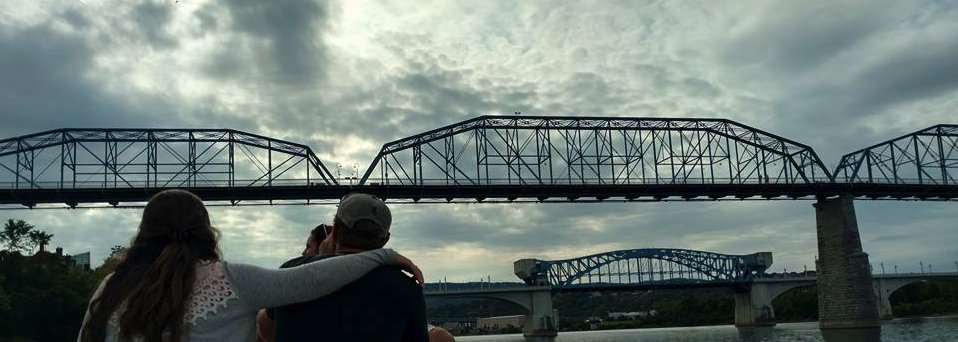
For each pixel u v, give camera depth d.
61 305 100.81
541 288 196.38
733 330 190.88
